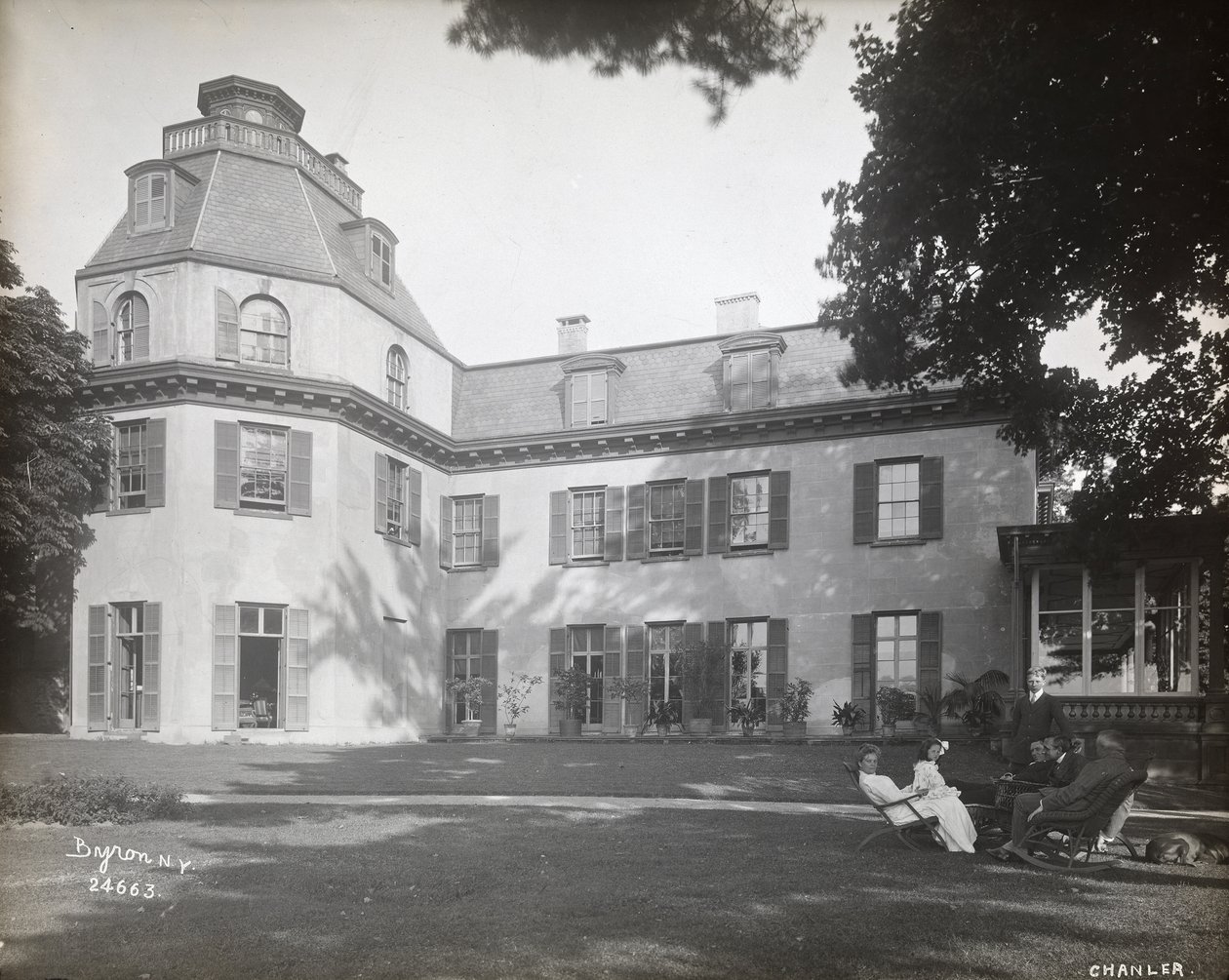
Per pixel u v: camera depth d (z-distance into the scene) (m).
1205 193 12.30
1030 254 14.01
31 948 6.32
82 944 6.38
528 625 28.00
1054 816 8.63
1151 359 15.19
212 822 11.17
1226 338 14.55
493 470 29.05
